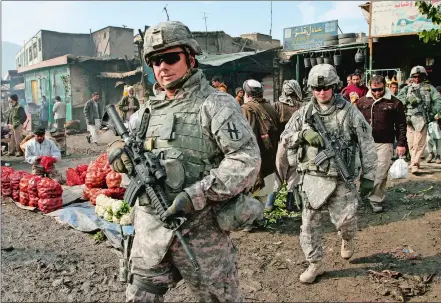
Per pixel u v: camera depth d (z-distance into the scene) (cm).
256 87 514
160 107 228
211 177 204
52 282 382
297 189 394
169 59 217
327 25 1542
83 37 2994
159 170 209
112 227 498
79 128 2031
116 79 2209
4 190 659
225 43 2145
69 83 2212
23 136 1273
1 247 459
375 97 573
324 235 500
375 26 1262
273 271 410
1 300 348
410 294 356
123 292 367
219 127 208
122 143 237
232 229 214
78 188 664
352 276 393
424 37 513
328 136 376
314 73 374
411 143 793
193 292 225
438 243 460
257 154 212
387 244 468
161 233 212
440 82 1403
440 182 720
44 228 531
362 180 379
